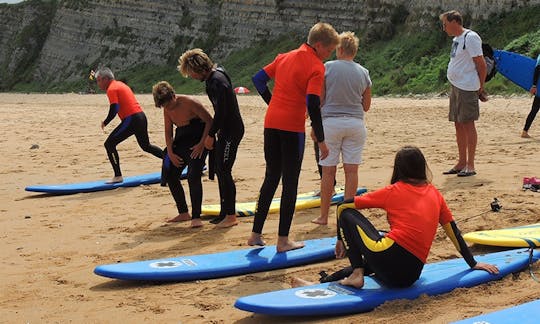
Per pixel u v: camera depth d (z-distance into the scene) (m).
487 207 6.79
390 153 11.32
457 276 4.66
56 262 5.86
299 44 41.22
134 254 6.00
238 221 7.06
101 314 4.55
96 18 57.47
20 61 64.06
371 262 4.44
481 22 30.12
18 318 4.55
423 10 33.19
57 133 16.33
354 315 4.27
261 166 10.70
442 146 11.85
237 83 39.84
